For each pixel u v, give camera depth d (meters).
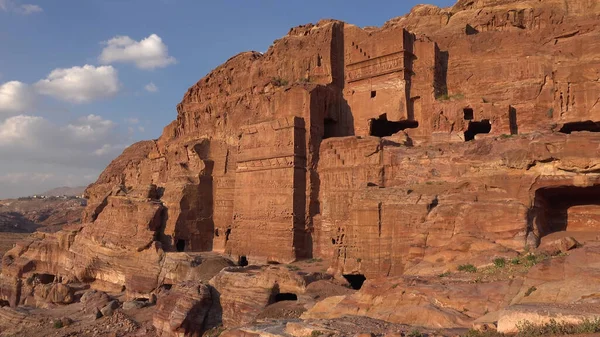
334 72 41.41
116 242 48.97
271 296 30.91
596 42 30.52
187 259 41.75
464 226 25.69
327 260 36.06
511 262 21.95
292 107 39.72
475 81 35.47
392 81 37.38
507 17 37.22
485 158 27.67
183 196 46.56
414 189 29.44
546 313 14.53
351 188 35.25
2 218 128.50
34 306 50.47
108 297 44.69
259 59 48.12
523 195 25.22
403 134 35.94
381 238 29.53
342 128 40.56
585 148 23.98
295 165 38.09
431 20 42.66
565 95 30.86
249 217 41.16
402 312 20.05
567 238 22.42
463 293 19.64
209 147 49.41
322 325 19.31
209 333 31.52
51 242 59.88
